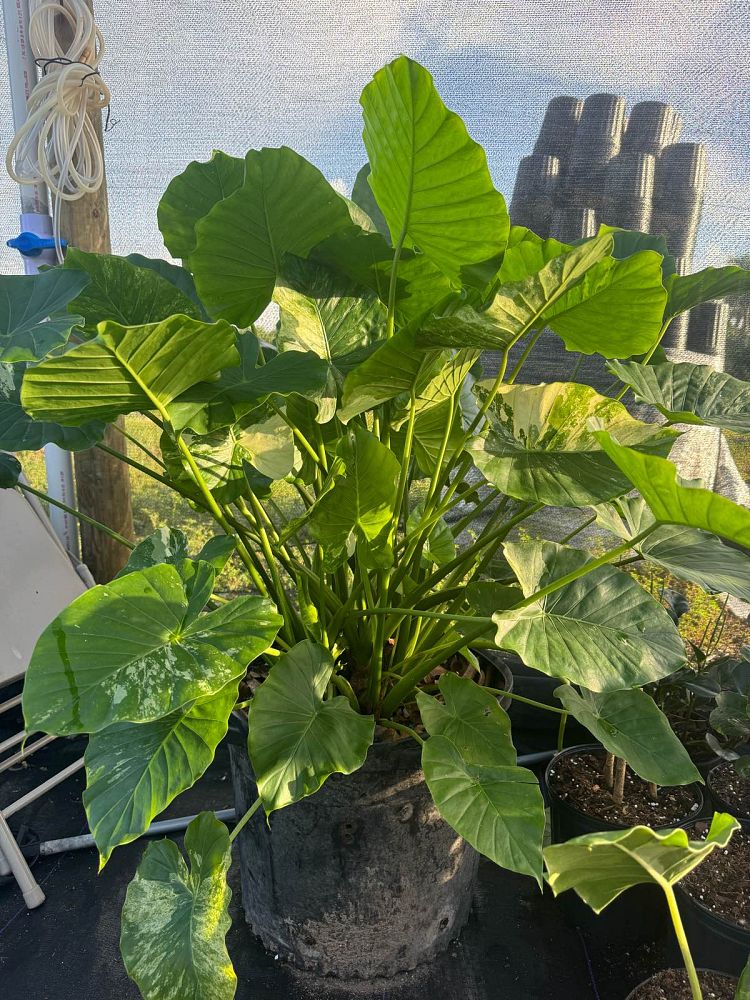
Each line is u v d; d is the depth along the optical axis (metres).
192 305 1.25
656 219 1.81
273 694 1.10
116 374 0.92
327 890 1.30
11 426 1.20
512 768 1.05
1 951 1.46
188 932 0.95
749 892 1.34
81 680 0.86
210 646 0.91
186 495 1.26
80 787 1.94
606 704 1.22
